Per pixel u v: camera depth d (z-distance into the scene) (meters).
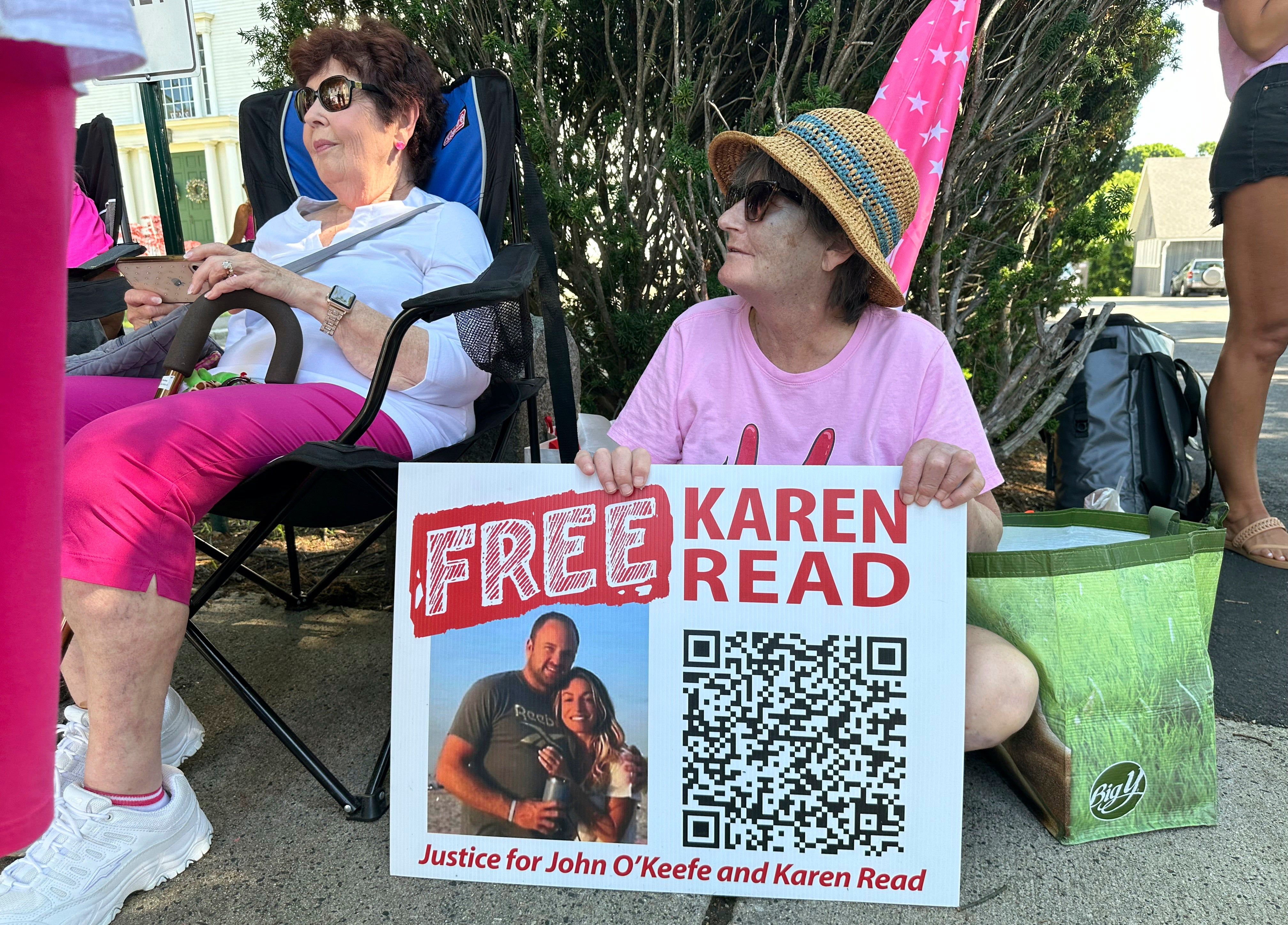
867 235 1.35
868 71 2.85
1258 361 2.60
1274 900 1.26
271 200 2.37
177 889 1.32
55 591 0.63
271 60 3.20
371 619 2.38
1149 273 47.00
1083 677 1.37
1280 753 1.68
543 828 1.32
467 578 1.37
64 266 0.61
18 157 0.56
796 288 1.40
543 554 1.36
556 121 2.92
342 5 2.98
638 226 3.06
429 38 2.98
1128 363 2.89
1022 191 3.14
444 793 1.34
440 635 1.37
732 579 1.32
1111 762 1.39
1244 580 2.54
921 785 1.26
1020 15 2.84
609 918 1.26
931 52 2.42
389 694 1.94
